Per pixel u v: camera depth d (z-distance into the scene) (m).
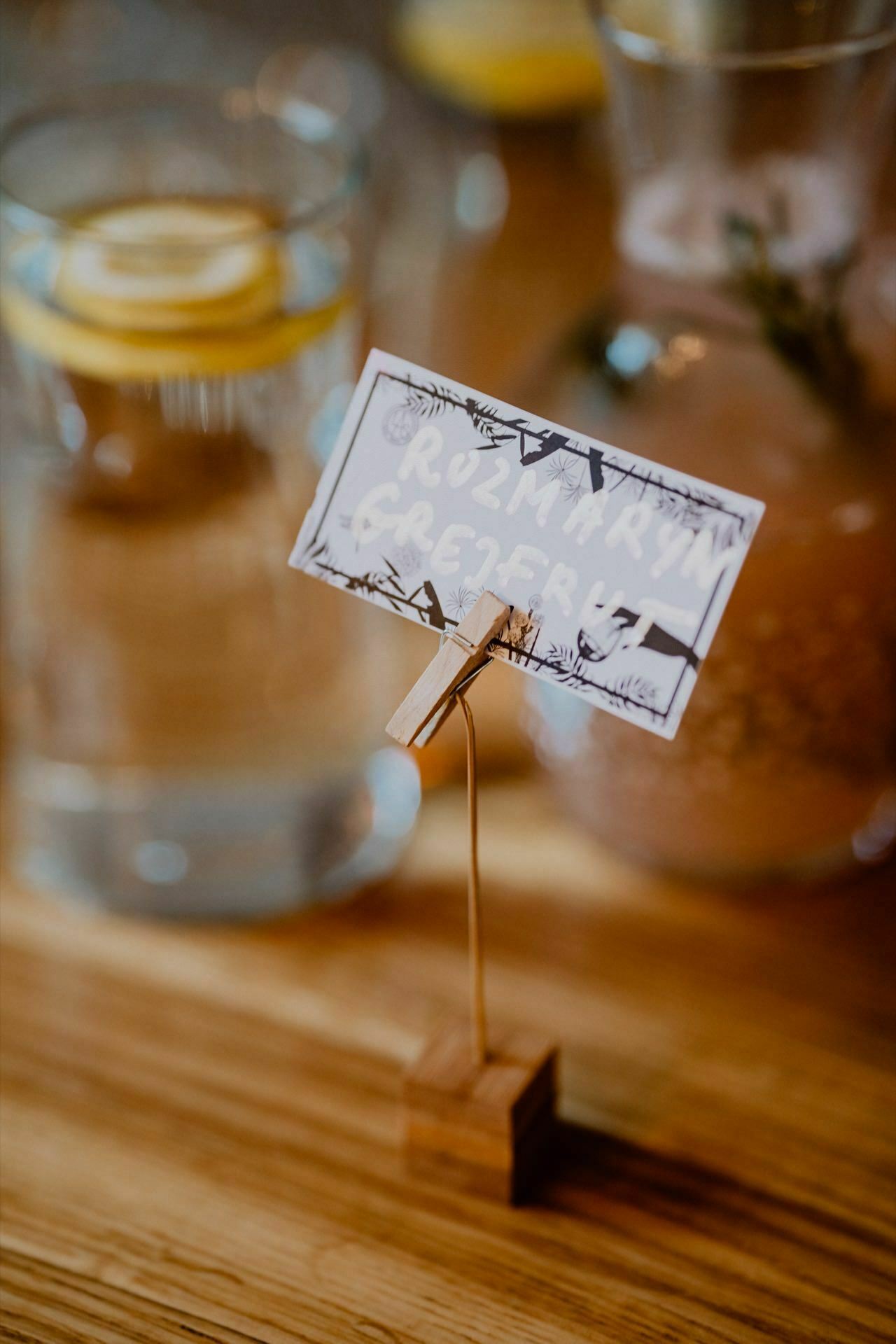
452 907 0.61
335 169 0.57
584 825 0.63
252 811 0.62
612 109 0.55
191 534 0.58
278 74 0.88
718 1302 0.50
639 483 0.45
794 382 0.53
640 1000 0.58
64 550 0.59
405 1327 0.49
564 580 0.46
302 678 0.61
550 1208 0.52
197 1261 0.51
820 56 0.51
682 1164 0.53
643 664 0.46
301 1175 0.53
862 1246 0.51
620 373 0.54
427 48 0.79
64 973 0.59
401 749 0.65
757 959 0.59
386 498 0.47
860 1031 0.57
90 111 0.58
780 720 0.56
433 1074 0.51
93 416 0.56
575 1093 0.55
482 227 0.78
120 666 0.61
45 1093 0.55
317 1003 0.58
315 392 0.56
